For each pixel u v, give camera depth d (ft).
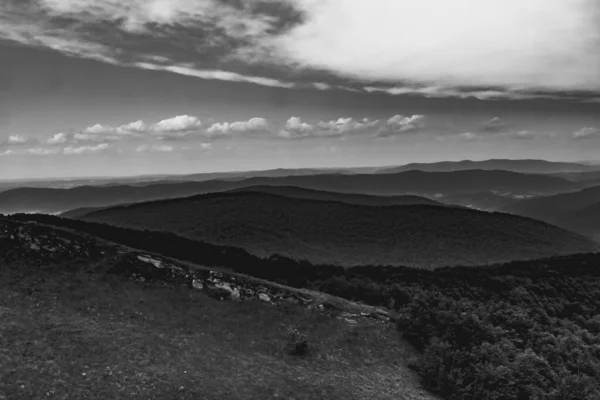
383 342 119.65
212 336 101.45
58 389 68.49
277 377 90.53
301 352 104.27
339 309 129.59
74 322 90.12
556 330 154.10
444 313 134.10
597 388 114.21
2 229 115.44
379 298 156.15
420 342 122.72
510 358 117.80
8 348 75.15
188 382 80.23
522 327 146.30
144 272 118.93
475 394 96.53
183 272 124.47
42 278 104.01
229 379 85.15
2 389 64.49
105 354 81.87
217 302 116.37
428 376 104.68
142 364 81.97
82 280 107.65
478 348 118.62
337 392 90.12
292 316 119.34
